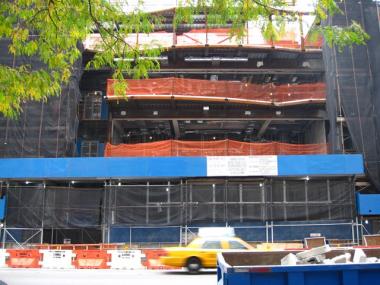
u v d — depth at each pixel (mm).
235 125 37250
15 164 26688
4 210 26453
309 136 37531
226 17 7434
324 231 26234
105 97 31766
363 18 30391
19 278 15734
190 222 26234
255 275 5852
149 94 31062
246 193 26594
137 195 26719
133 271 18594
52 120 29453
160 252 20531
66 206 27000
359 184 29844
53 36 8125
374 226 27516
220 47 32188
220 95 31594
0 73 7605
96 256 21000
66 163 26641
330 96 30281
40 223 26562
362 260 6742
